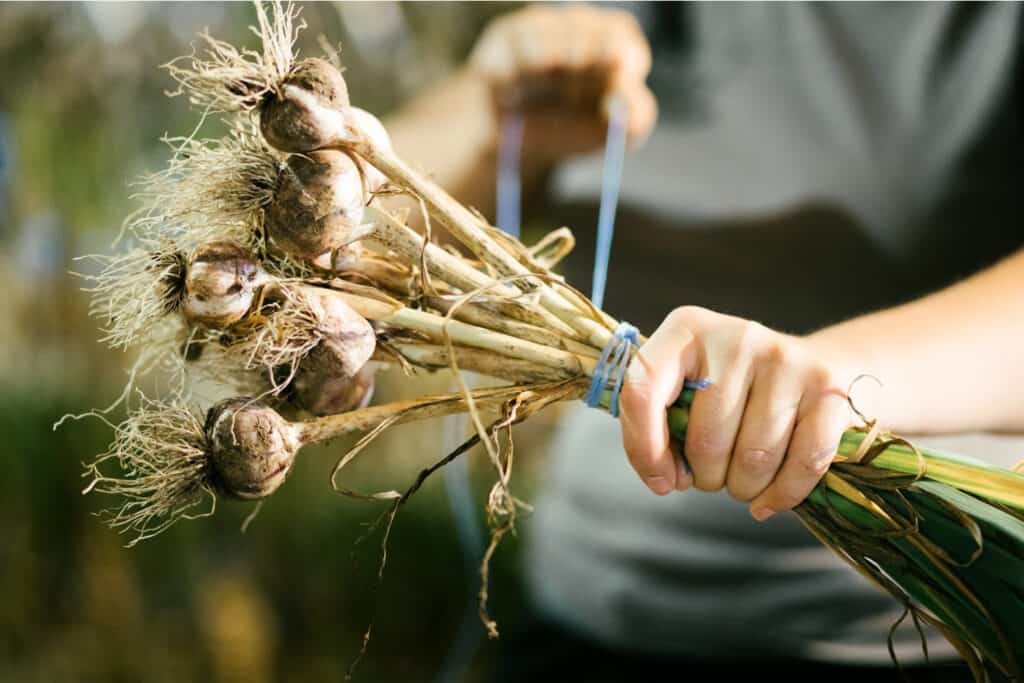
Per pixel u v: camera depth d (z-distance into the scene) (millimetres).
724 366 797
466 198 1189
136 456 847
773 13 1130
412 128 1202
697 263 1153
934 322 869
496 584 2039
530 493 2193
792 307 1143
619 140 1086
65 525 2350
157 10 2564
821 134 1112
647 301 1184
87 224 2629
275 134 803
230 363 866
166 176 843
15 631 2312
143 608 2326
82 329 2562
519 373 851
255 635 2270
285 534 2354
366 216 839
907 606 871
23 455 2336
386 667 2281
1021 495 836
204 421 838
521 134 1130
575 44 1091
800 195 1107
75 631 2324
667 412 814
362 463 2375
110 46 2584
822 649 1088
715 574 1100
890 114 1096
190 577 2326
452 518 2277
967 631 859
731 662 1116
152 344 873
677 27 1199
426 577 2283
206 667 2295
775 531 1080
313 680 2293
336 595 2312
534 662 1208
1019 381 864
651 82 1193
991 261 1096
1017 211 1085
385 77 2441
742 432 798
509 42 1104
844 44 1103
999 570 840
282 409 865
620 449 1155
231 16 2393
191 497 842
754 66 1140
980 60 1069
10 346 2582
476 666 2084
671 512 1112
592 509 1162
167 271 833
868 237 1108
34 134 2586
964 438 1038
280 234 816
